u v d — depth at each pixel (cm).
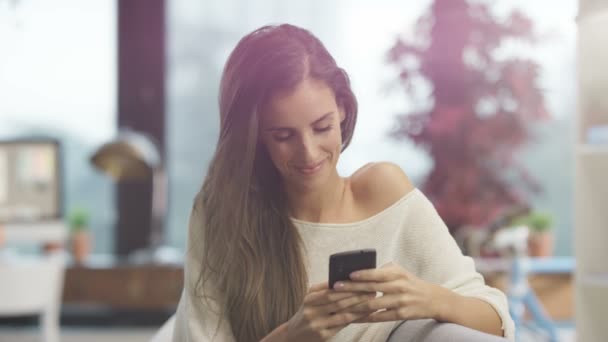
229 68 151
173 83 600
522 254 446
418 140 522
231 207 156
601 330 311
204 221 162
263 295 158
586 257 317
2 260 502
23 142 553
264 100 147
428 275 165
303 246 163
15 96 595
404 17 574
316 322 139
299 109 144
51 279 461
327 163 149
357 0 576
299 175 149
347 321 139
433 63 525
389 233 166
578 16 314
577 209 316
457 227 511
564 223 577
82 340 536
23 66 595
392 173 171
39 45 595
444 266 164
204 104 600
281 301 158
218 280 159
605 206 314
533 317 457
